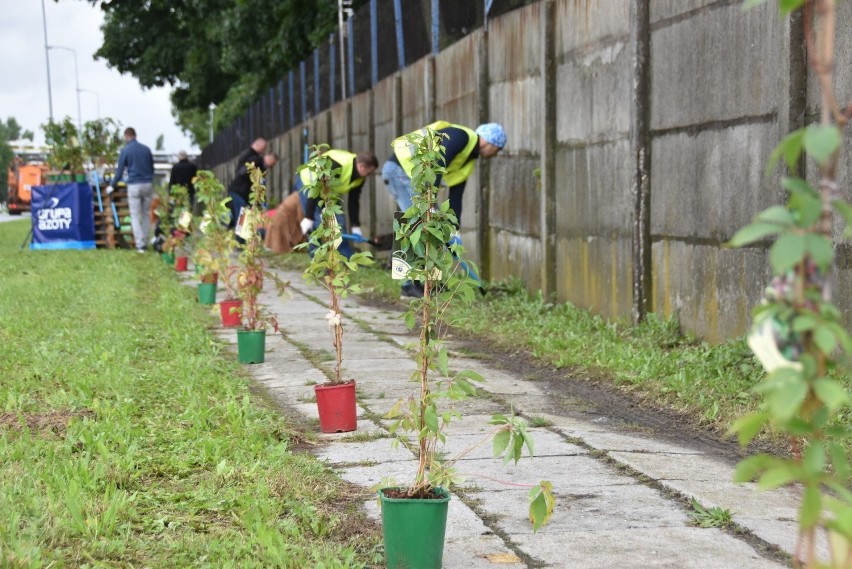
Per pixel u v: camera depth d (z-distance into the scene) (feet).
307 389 21.36
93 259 54.85
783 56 19.49
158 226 59.47
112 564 10.25
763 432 16.42
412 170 11.56
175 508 12.31
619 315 27.50
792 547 11.28
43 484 12.84
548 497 10.01
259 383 22.29
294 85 82.64
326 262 17.30
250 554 10.75
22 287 38.88
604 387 21.06
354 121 61.05
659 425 17.92
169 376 21.12
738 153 21.61
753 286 21.17
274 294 41.52
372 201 57.36
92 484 12.66
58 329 27.86
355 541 11.55
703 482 13.96
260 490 12.85
